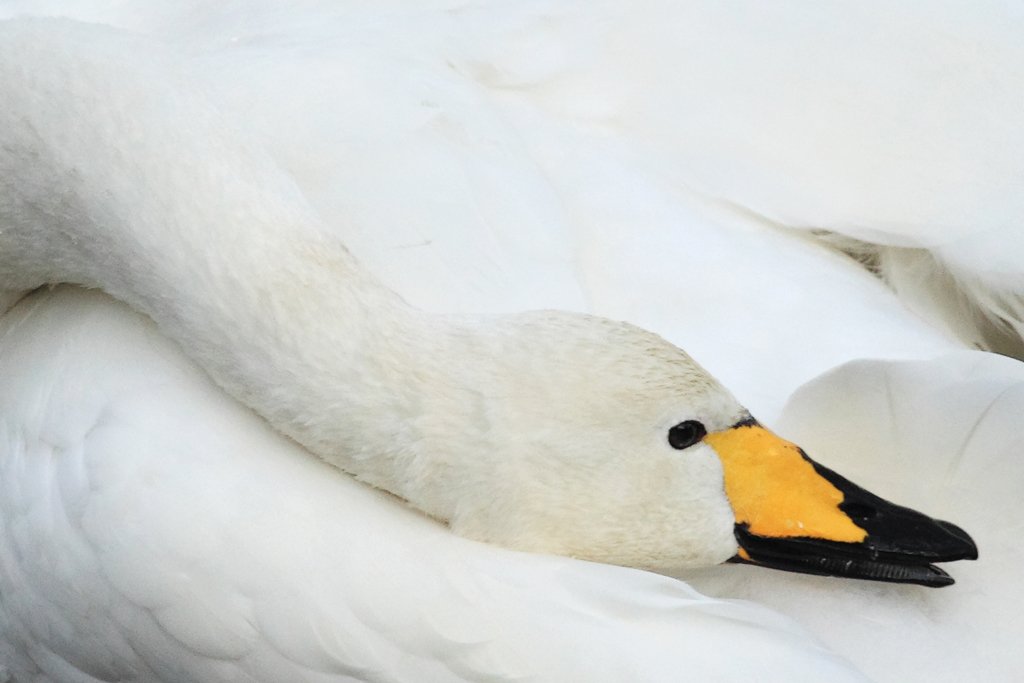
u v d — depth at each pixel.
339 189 6.21
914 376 5.59
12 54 5.70
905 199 6.79
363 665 4.93
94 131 5.54
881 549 5.25
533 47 7.15
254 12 7.51
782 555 5.32
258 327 5.27
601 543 5.29
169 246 5.39
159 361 5.46
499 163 6.44
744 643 4.90
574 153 6.90
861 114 6.89
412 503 5.25
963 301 6.89
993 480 5.43
